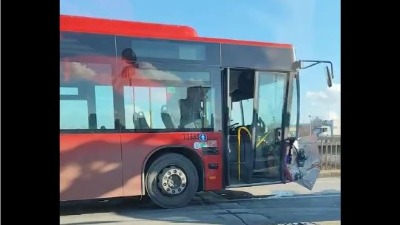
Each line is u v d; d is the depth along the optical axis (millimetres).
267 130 7141
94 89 6055
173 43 6582
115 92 6180
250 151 7027
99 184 6066
